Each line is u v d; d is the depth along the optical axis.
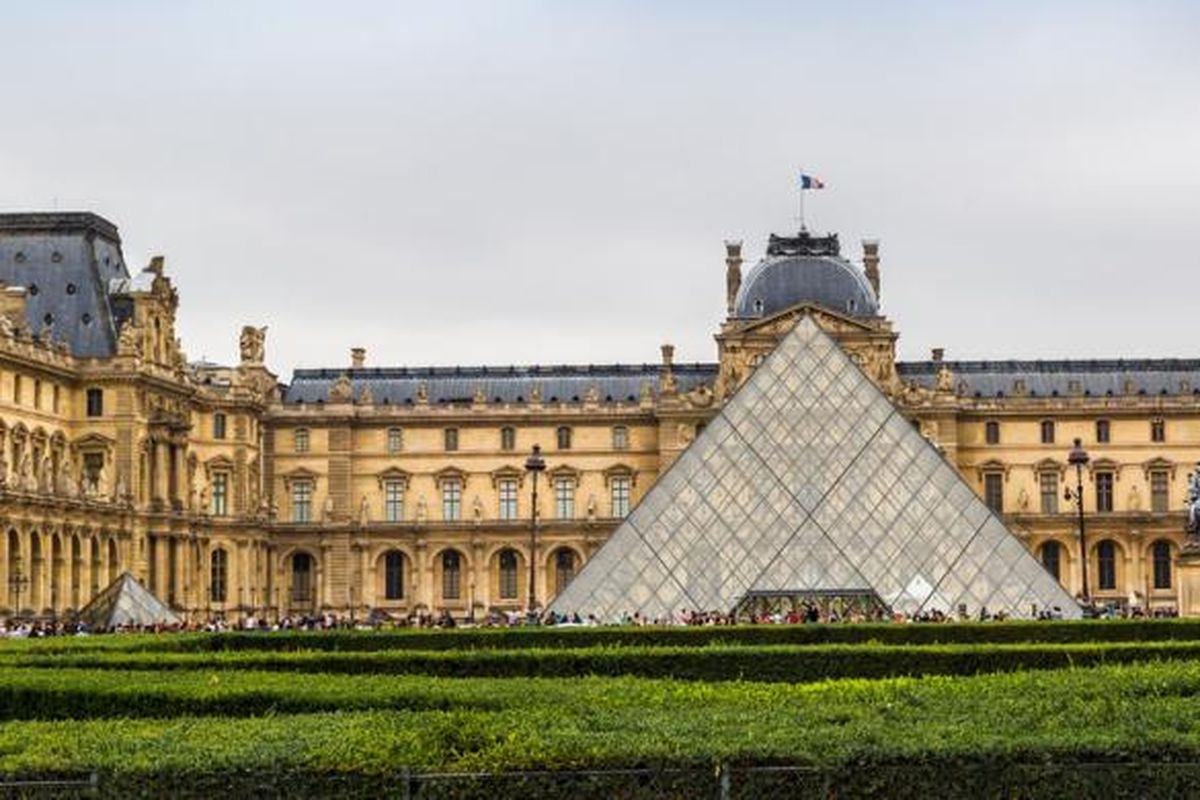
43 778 44.66
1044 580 145.75
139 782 44.41
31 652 91.81
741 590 147.88
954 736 46.62
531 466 195.00
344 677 68.81
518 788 44.41
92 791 44.25
